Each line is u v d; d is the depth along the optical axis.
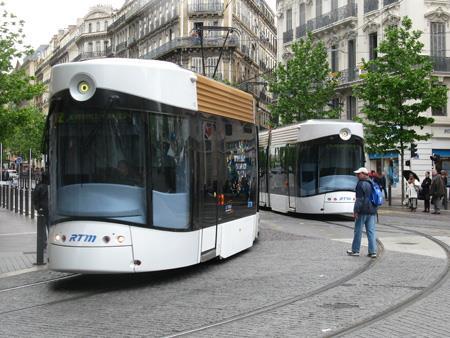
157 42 77.50
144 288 10.55
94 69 10.24
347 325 7.52
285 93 46.62
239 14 75.88
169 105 10.67
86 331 7.59
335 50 49.03
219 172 12.61
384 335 7.02
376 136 34.97
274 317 8.04
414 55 34.50
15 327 7.91
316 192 23.23
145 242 10.18
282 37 57.66
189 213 11.04
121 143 10.20
